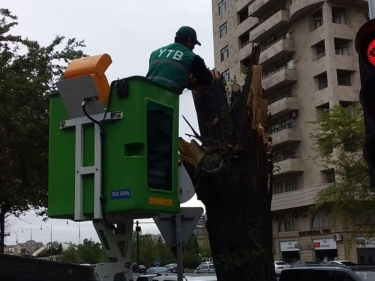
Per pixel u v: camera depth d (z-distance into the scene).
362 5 44.84
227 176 4.76
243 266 4.77
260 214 4.89
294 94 47.22
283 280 11.57
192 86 4.94
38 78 14.67
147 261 62.16
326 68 43.31
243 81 5.59
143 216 3.81
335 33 43.72
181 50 4.69
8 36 15.19
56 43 16.17
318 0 44.16
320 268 10.93
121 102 3.54
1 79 14.49
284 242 49.78
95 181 3.51
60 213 3.69
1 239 16.75
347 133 26.48
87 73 3.60
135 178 3.43
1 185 14.88
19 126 13.73
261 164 4.93
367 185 26.28
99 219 3.54
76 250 60.22
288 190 47.66
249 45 51.75
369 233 30.22
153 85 3.67
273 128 50.12
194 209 7.00
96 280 3.46
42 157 14.44
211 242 4.98
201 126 5.09
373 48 3.97
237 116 4.96
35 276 3.16
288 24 48.12
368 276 10.23
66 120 3.73
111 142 3.54
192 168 4.89
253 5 51.31
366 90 3.99
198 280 12.07
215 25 59.00
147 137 3.58
